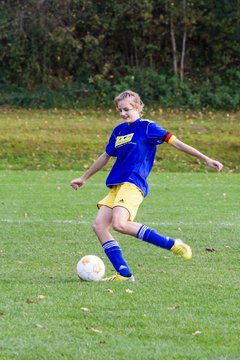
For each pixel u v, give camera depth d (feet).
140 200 65.36
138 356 44.52
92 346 46.37
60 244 88.63
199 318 53.26
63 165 206.90
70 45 281.33
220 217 115.24
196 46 294.05
